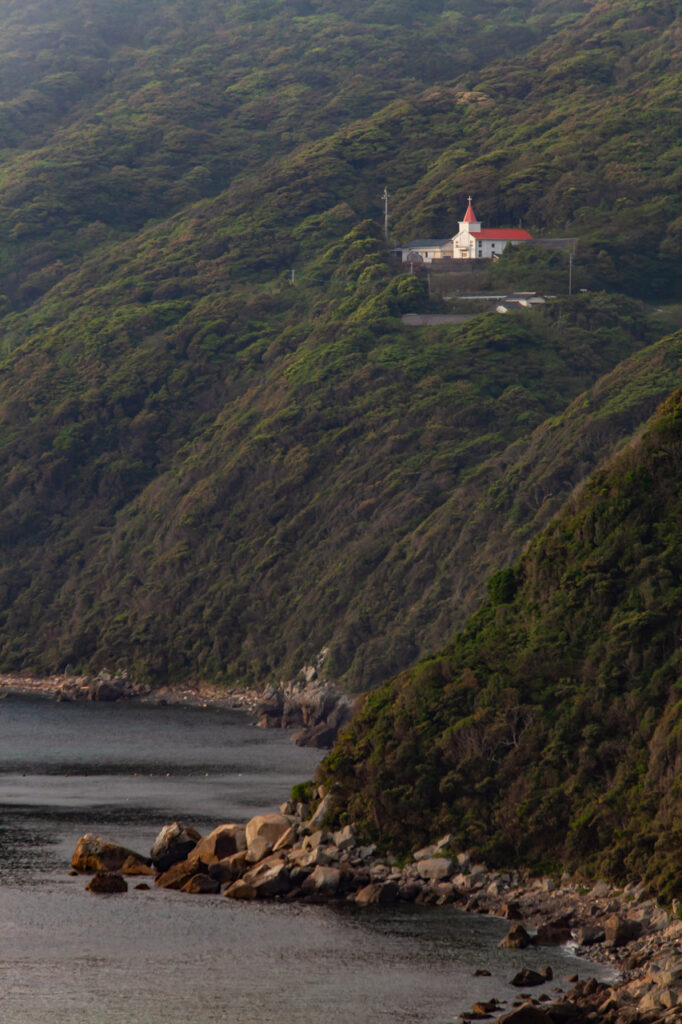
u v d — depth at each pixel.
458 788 146.25
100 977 116.06
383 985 112.81
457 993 110.75
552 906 130.38
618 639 151.00
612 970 114.12
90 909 134.25
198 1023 105.88
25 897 138.38
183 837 150.38
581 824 136.62
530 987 111.12
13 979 115.38
